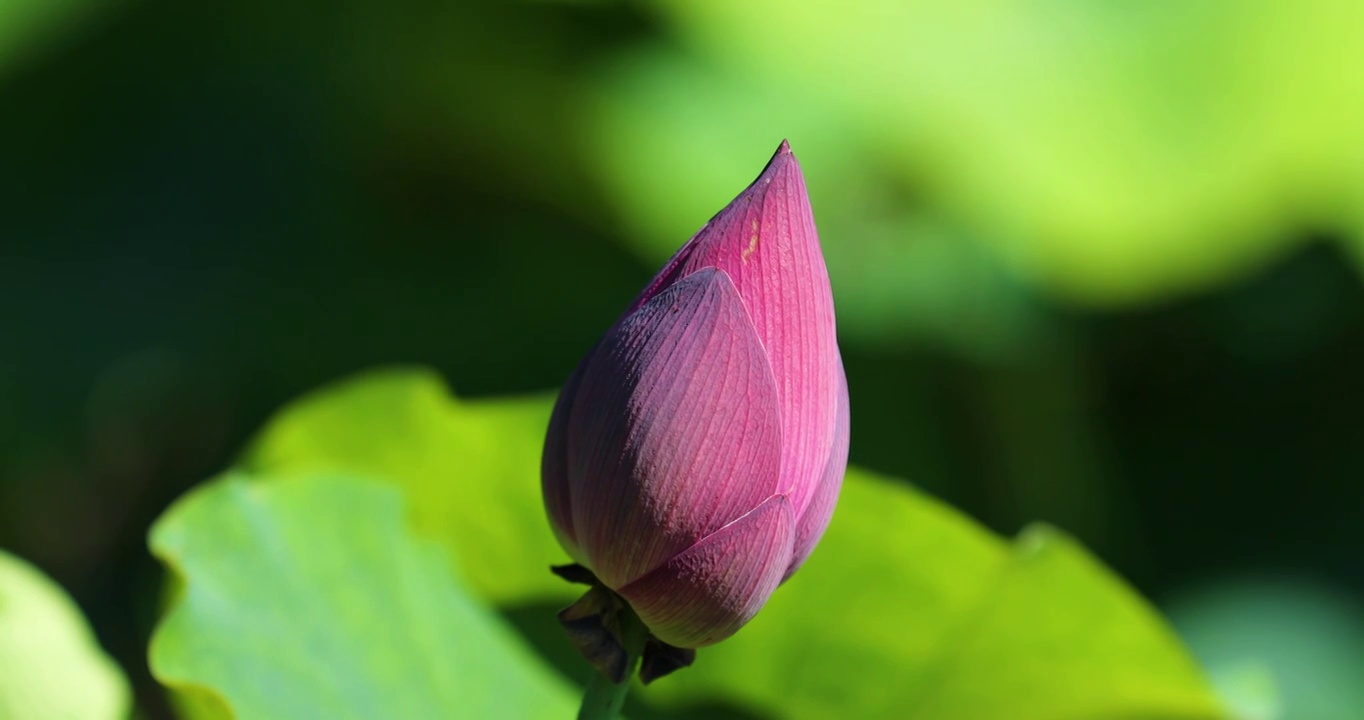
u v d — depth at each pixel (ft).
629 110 6.65
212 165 7.08
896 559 3.80
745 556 3.10
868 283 6.97
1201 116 6.58
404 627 3.64
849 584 3.82
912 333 7.07
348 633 3.58
